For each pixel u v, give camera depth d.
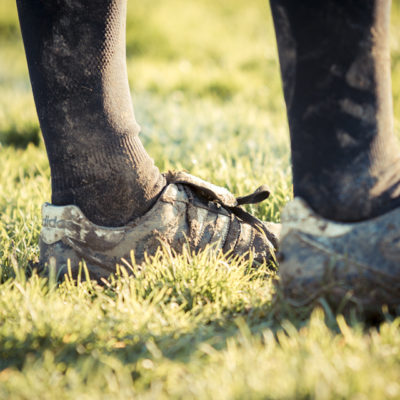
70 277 3.51
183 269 3.53
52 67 3.40
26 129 8.85
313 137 2.85
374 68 2.78
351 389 2.15
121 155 3.57
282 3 2.76
